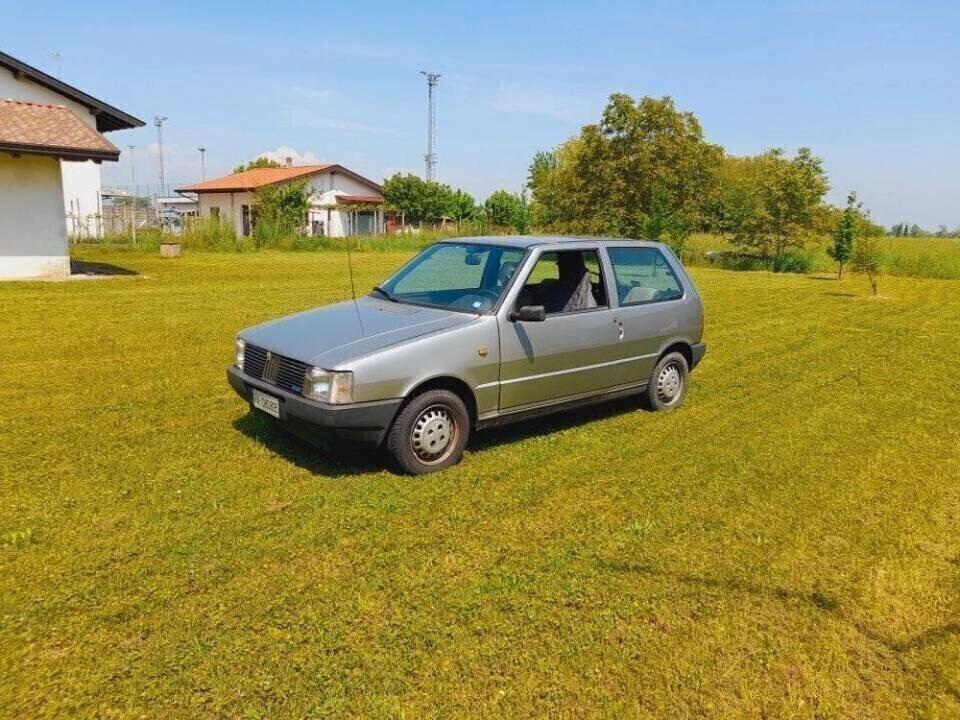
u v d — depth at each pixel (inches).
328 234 1724.9
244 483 184.2
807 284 867.4
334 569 143.7
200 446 210.2
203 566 142.9
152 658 114.6
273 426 225.8
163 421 232.1
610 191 1387.8
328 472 193.6
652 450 225.0
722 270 1163.3
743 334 461.4
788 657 122.3
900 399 296.5
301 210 1421.0
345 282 658.2
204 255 1002.1
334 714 103.9
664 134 1380.4
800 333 469.4
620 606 135.0
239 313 450.3
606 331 237.5
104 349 335.6
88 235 1039.6
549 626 127.7
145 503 170.4
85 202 1045.2
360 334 193.9
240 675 111.3
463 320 201.8
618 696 110.8
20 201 603.8
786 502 186.5
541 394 220.5
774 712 109.3
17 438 211.5
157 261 855.7
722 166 1503.4
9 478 182.1
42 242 618.5
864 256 936.3
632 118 1359.5
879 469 212.7
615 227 1384.1
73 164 1026.1
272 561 145.9
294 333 203.8
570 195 1456.7
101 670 111.3
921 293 775.7
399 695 108.4
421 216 2265.0
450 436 200.1
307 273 749.3
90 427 223.5
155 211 1293.1
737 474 205.8
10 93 836.6
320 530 159.9
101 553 146.6
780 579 147.3
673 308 265.3
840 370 352.8
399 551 152.2
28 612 125.5
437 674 113.5
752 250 1311.5
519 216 1544.0
